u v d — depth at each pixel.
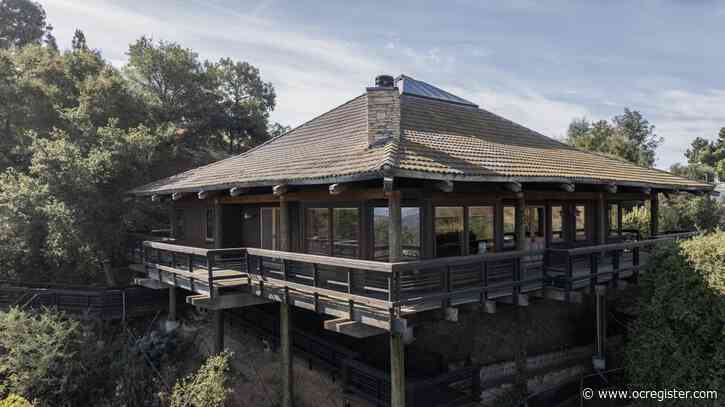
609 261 13.25
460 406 9.02
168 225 22.02
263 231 13.69
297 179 8.93
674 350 9.29
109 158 15.82
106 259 16.30
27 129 19.50
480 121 14.25
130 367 12.98
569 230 13.43
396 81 15.09
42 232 15.73
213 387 10.16
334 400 10.23
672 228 24.00
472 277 10.19
